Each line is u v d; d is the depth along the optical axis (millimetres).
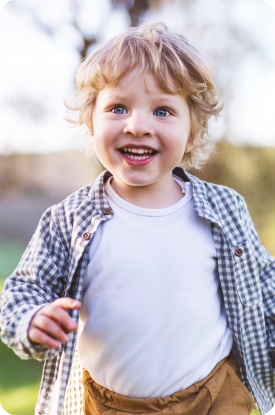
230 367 1501
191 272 1446
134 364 1417
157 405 1418
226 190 1595
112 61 1420
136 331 1412
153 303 1415
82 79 1524
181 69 1438
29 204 9336
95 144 1456
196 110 1541
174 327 1418
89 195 1509
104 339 1430
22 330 1244
